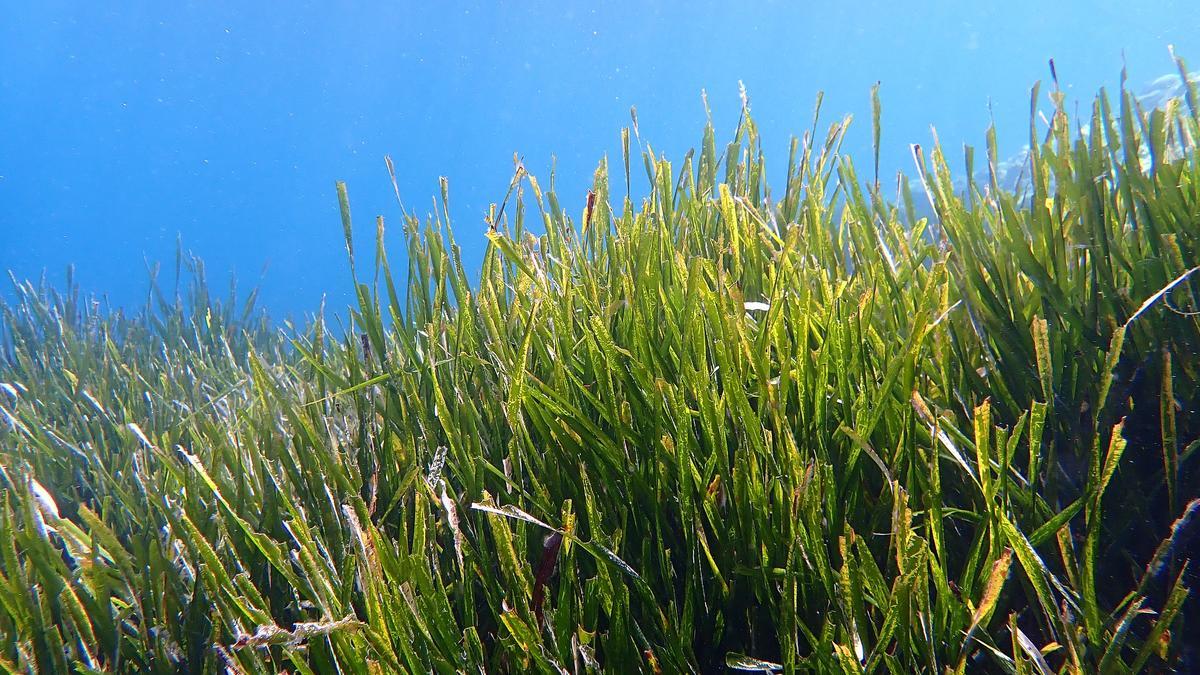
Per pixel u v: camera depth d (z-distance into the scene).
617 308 0.82
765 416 0.66
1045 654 0.54
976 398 0.67
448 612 0.56
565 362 0.77
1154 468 0.62
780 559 0.57
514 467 0.70
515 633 0.52
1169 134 0.78
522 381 0.67
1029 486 0.57
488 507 0.55
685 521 0.59
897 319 0.72
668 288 0.82
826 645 0.50
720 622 0.58
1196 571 0.56
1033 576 0.49
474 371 0.86
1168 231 0.69
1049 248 0.71
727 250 0.87
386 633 0.53
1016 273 0.71
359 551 0.58
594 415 0.76
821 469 0.58
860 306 0.64
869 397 0.61
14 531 0.71
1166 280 0.65
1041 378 0.59
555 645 0.56
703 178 1.10
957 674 0.47
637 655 0.56
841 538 0.50
